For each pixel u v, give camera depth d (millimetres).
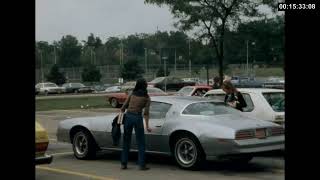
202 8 23484
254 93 11773
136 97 9805
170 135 9898
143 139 9914
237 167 10148
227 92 11836
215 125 9430
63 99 49312
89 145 11242
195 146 9586
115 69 103375
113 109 33500
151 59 123750
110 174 9523
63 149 13234
